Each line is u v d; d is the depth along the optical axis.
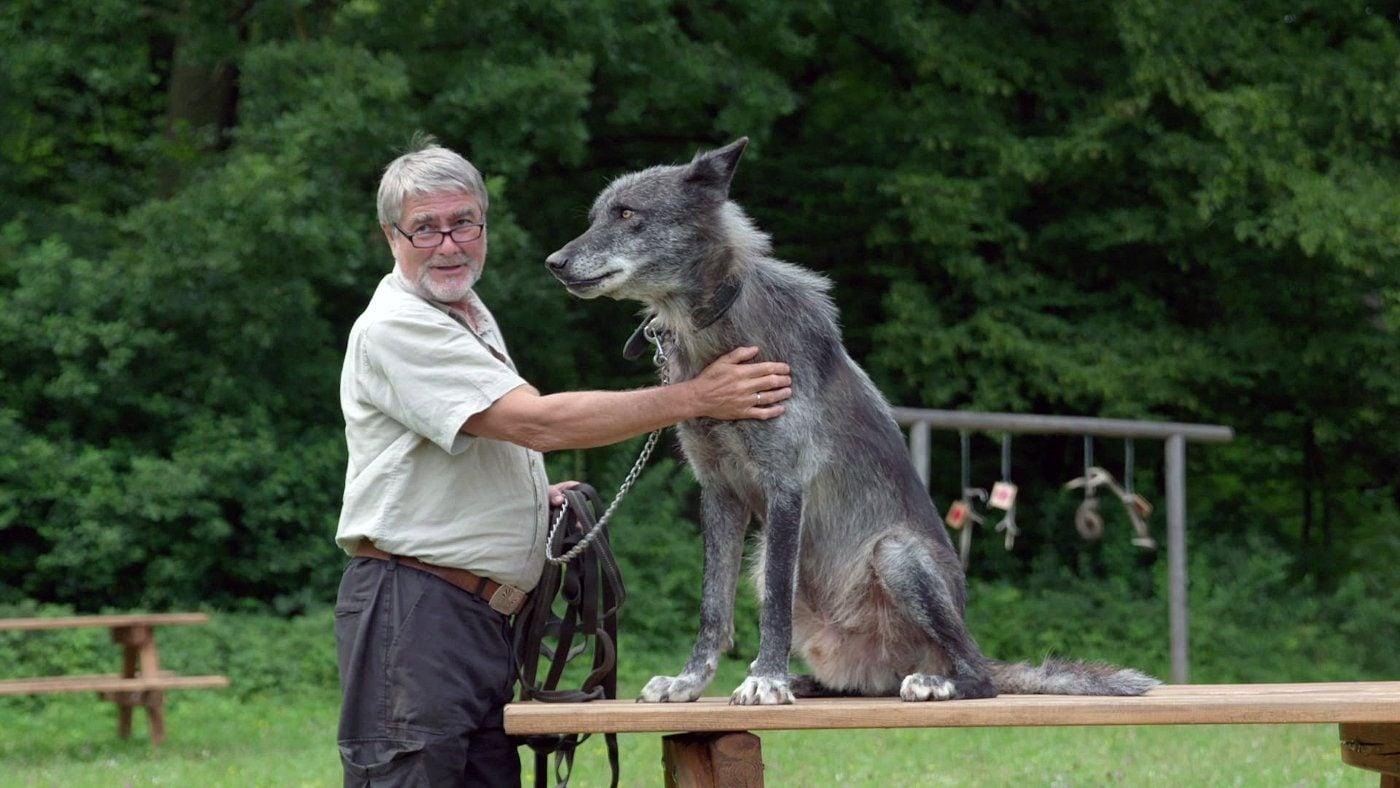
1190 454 15.84
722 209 4.40
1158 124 13.66
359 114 12.02
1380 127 13.74
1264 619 13.79
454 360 3.99
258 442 12.46
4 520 11.84
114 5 12.77
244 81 12.80
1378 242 12.66
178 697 10.88
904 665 4.52
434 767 3.96
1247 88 13.16
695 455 4.41
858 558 4.45
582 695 4.27
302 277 12.55
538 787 4.35
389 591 4.04
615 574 4.38
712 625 4.32
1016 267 14.41
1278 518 16.16
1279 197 13.24
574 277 4.28
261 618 12.27
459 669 4.04
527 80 12.45
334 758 8.51
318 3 13.34
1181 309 15.23
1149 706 3.75
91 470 12.09
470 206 4.17
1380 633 13.59
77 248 13.28
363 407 4.14
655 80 13.46
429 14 13.25
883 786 7.41
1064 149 13.54
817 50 15.34
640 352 4.59
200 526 12.32
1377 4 14.96
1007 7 15.04
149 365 12.72
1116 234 14.10
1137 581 14.33
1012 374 14.34
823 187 15.34
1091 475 11.28
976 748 8.89
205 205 11.91
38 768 8.28
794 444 4.24
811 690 4.64
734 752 3.76
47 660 11.13
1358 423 15.23
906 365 14.10
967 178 14.27
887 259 15.18
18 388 12.48
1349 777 7.42
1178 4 13.55
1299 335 14.69
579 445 4.00
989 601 13.57
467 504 4.07
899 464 4.57
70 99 14.42
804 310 4.43
